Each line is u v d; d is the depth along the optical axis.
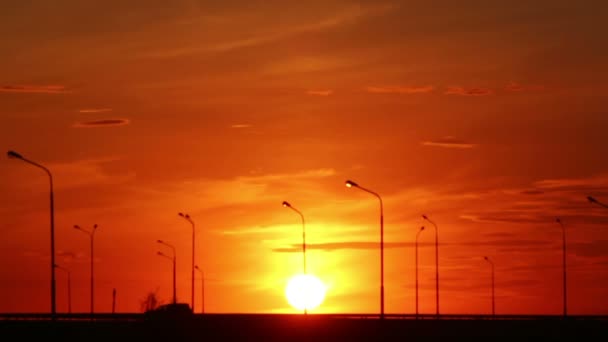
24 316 130.00
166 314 126.94
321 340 107.88
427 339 107.19
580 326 106.81
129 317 137.25
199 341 106.31
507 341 106.81
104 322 101.50
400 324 107.31
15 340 98.44
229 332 107.25
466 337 106.88
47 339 98.12
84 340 100.12
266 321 108.38
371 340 107.56
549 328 106.69
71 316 135.88
